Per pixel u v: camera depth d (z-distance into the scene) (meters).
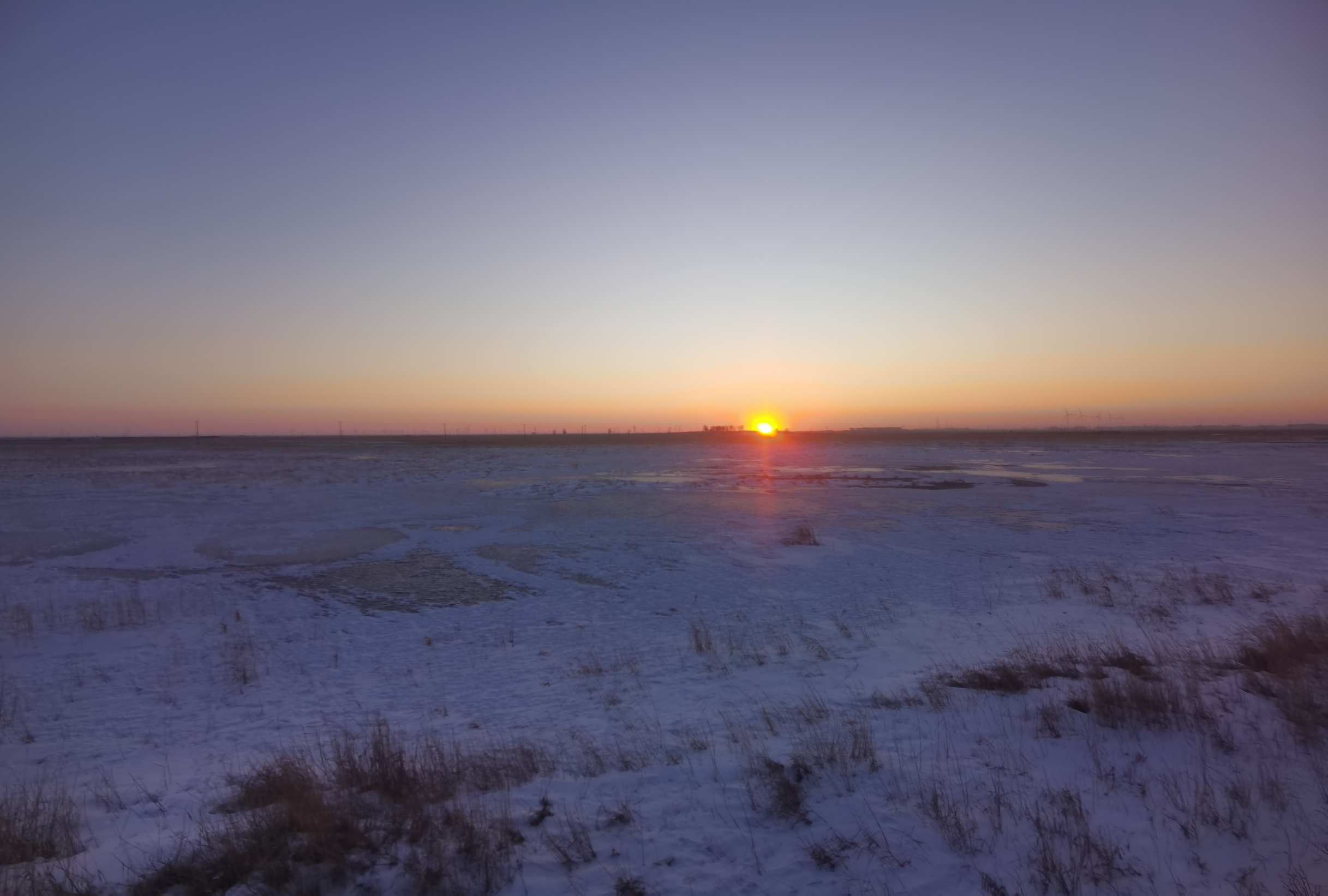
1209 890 3.99
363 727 8.23
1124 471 51.50
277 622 13.57
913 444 118.00
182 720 8.57
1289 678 7.29
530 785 5.75
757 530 24.83
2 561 18.59
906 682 8.77
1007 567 18.25
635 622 13.56
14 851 4.70
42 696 9.43
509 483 43.78
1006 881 4.10
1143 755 5.66
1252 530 23.91
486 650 11.80
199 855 4.48
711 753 6.34
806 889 4.06
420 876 4.18
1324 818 4.62
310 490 38.16
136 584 16.50
